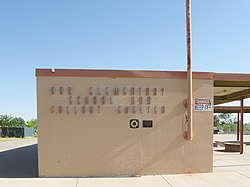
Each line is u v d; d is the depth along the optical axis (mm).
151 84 8867
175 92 8945
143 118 8781
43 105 8469
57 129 8484
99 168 8555
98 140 8594
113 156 8617
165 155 8820
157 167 8766
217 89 12773
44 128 8445
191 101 8812
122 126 8695
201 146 8984
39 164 8398
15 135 50281
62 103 8531
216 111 22344
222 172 9086
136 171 8664
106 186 7270
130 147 8688
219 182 7680
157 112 8836
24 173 9109
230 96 15070
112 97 8695
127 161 8664
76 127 8539
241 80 9352
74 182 7715
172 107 8906
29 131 54938
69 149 8492
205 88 9117
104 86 8688
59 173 8430
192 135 8867
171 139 8867
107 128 8633
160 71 8891
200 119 9047
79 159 8500
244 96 14180
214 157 13438
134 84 8805
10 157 14305
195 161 8938
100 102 8648
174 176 8469
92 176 8484
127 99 8750
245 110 22594
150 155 8758
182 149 8898
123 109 8711
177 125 8906
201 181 7809
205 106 9086
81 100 8594
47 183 7598
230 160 12211
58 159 8453
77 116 8562
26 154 16062
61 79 8555
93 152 8562
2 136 50156
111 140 8633
